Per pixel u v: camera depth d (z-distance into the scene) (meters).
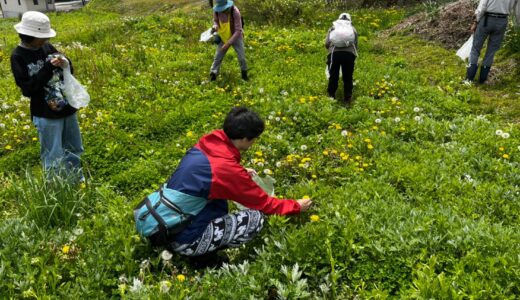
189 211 3.26
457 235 3.49
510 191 4.43
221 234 3.38
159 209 3.27
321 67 9.05
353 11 15.19
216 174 3.21
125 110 7.25
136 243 3.70
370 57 9.63
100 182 5.36
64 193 4.39
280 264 3.44
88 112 7.09
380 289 3.22
